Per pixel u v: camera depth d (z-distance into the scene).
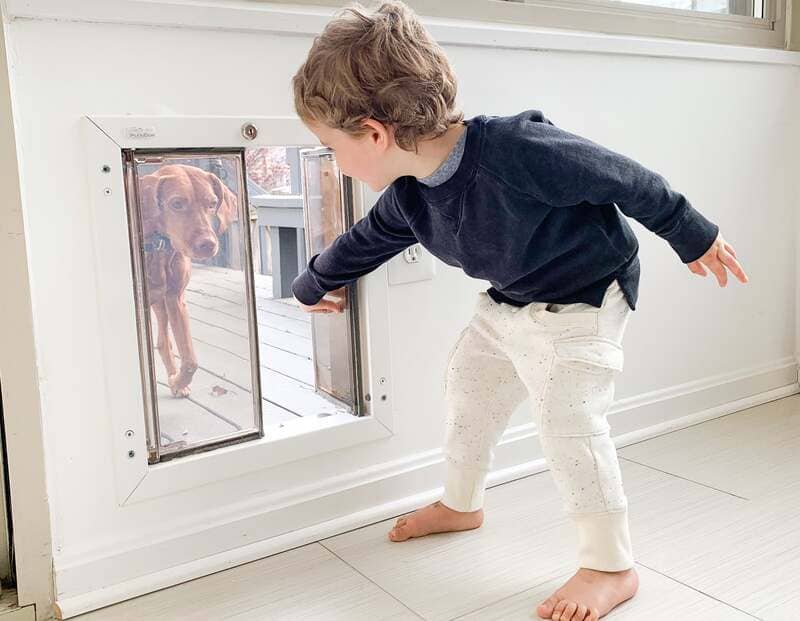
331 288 1.24
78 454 1.07
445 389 1.25
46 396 1.04
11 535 1.09
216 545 1.18
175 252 1.12
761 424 1.76
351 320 1.31
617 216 1.08
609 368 1.05
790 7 1.92
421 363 1.38
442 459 1.41
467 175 0.99
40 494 1.04
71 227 1.04
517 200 0.99
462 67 1.36
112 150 1.04
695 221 1.05
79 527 1.08
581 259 1.04
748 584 1.09
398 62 0.95
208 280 1.16
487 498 1.40
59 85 1.01
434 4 1.33
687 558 1.17
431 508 1.27
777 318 1.97
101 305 1.06
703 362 1.82
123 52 1.05
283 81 1.18
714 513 1.31
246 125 1.14
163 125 1.07
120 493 1.10
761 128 1.87
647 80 1.64
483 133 0.99
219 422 1.19
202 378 1.17
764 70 1.86
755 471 1.48
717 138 1.78
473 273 1.11
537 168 0.97
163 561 1.14
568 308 1.05
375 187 1.06
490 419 1.22
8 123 0.97
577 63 1.52
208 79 1.12
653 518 1.30
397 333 1.34
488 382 1.20
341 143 1.01
